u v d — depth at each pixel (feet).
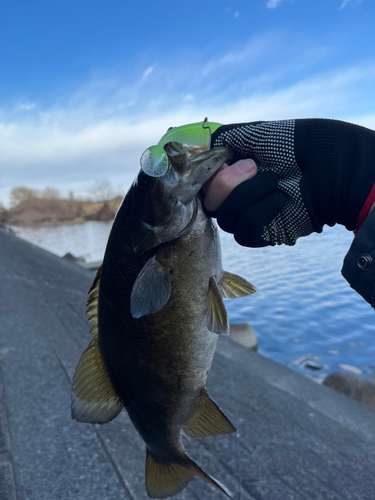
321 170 1.05
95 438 2.37
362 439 3.01
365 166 1.03
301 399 3.74
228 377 3.92
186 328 1.26
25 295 5.88
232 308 9.18
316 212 1.10
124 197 1.26
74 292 7.63
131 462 2.18
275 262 13.83
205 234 1.22
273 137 1.07
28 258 10.88
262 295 9.98
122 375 1.32
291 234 1.11
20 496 1.93
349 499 2.21
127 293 1.22
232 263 14.12
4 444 2.30
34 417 2.57
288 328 7.84
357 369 6.12
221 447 2.60
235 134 1.10
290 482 2.31
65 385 2.97
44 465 2.14
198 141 1.12
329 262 13.06
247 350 5.22
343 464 2.58
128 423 2.58
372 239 0.99
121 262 1.23
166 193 1.11
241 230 1.08
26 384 2.99
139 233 1.18
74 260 14.87
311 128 1.07
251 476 2.33
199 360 1.31
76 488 1.98
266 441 2.76
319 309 8.69
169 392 1.32
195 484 2.17
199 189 1.10
